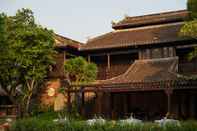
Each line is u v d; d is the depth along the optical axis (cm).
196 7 3122
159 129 1969
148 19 5294
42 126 2253
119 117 4294
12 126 2380
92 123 2173
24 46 4294
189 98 4378
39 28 4400
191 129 1917
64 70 4650
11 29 4334
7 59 4162
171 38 4522
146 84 3972
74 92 4403
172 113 3991
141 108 4575
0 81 4488
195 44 4466
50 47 4481
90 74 4419
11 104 4831
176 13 5216
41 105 4875
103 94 4338
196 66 4359
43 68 4450
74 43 5266
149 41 4631
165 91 3869
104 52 4966
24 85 4566
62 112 4425
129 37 5006
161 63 4412
